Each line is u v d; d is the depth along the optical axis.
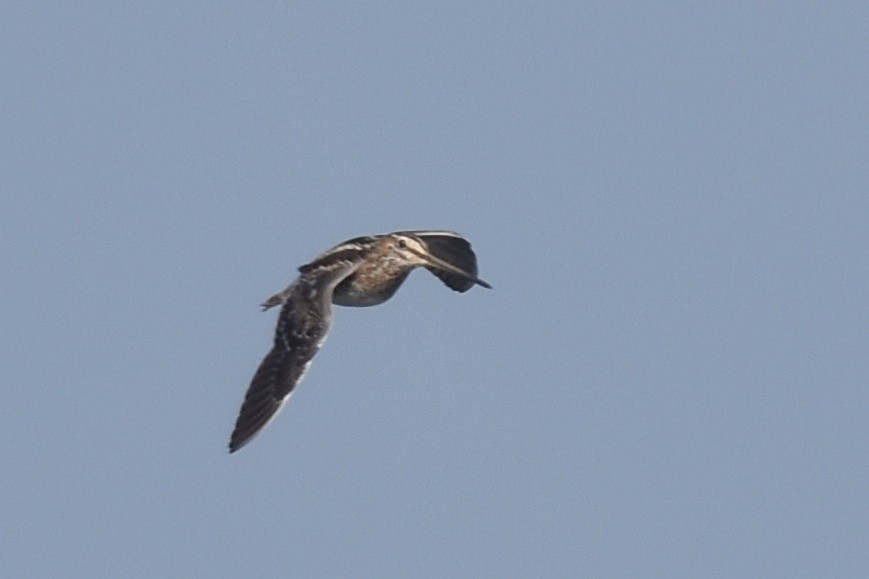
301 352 22.06
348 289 25.91
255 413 21.55
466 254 26.67
